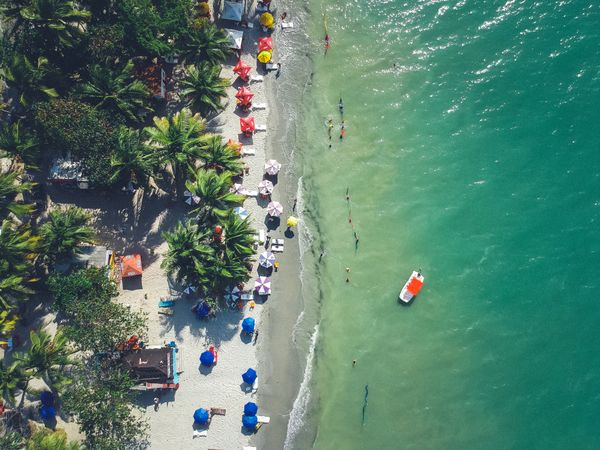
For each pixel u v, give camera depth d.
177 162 46.91
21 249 42.53
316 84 53.16
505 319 46.84
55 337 42.38
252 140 51.00
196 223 46.91
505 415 44.75
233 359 45.78
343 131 51.66
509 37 54.12
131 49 47.81
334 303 47.41
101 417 40.53
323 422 44.81
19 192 45.97
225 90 50.75
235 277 44.41
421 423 44.78
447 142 51.38
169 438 44.03
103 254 46.19
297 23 55.03
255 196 49.41
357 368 46.00
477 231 49.03
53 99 44.84
